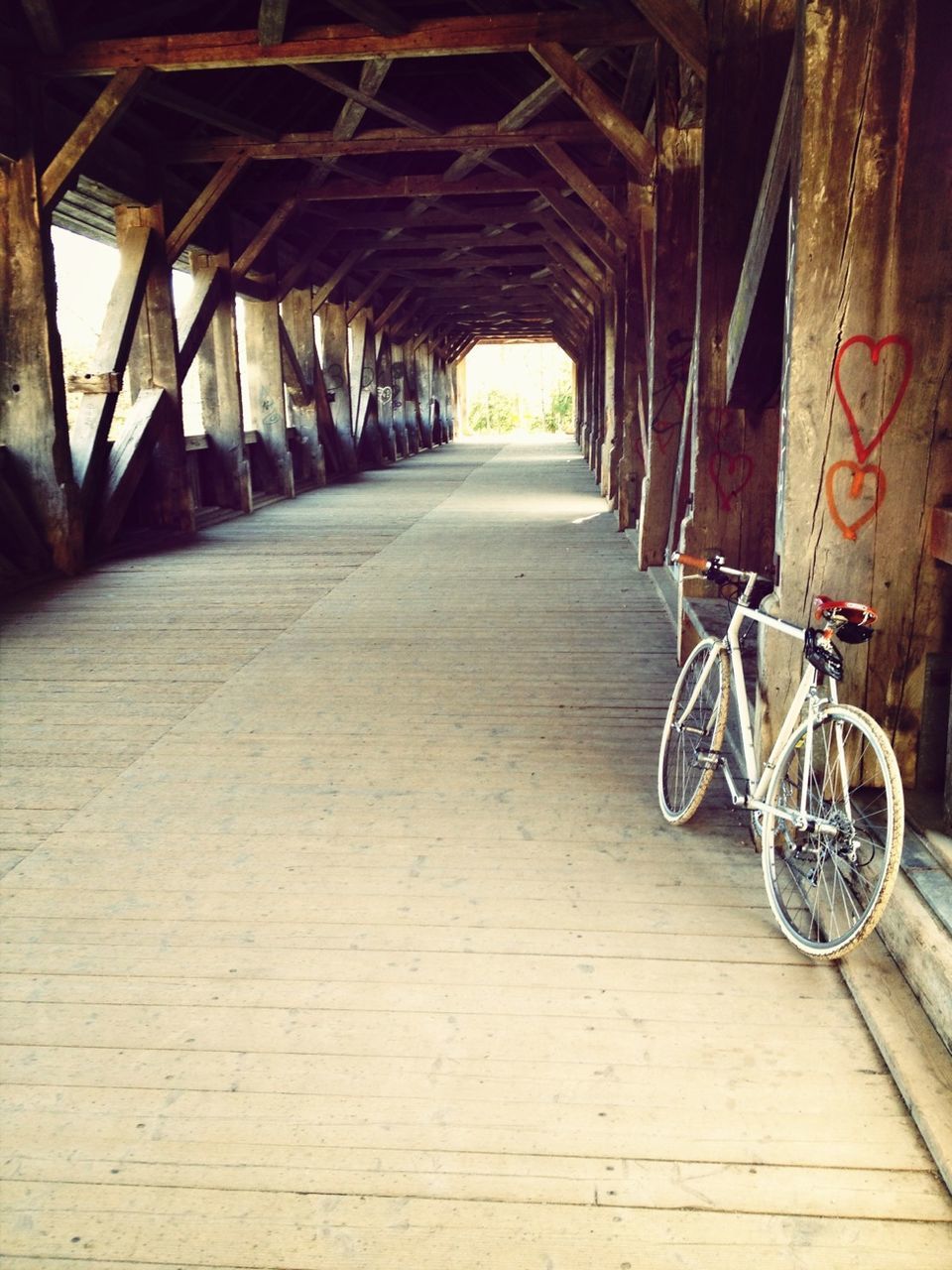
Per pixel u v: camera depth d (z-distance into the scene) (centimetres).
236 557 918
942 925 238
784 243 363
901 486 303
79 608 707
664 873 313
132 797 377
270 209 1302
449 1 793
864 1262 171
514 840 337
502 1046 228
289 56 734
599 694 502
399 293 2080
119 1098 213
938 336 294
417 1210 183
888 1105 208
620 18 693
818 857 263
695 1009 241
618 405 1228
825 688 314
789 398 304
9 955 269
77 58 738
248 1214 182
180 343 1095
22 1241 177
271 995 249
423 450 2755
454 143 960
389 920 285
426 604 710
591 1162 193
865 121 282
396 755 418
